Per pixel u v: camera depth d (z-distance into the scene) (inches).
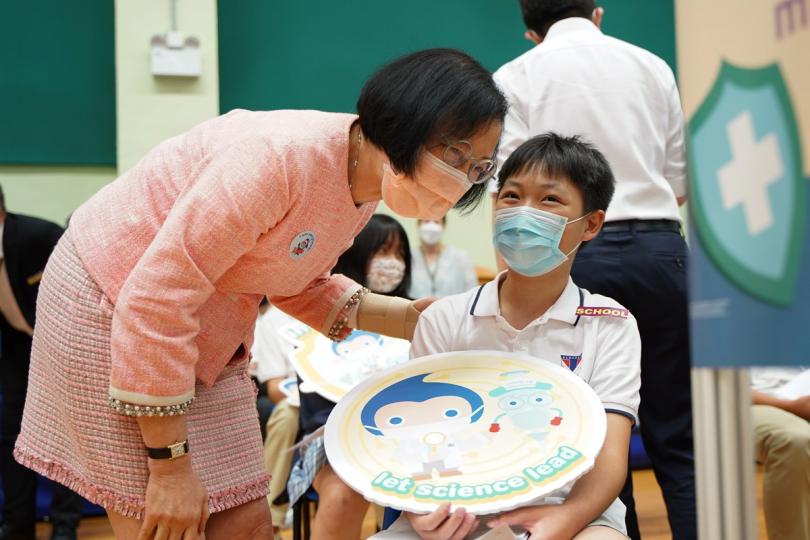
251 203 50.3
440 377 57.6
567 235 60.4
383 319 67.2
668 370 78.3
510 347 61.5
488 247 218.8
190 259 50.3
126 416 53.9
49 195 198.4
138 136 191.8
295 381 111.3
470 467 50.6
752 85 30.8
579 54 80.4
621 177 78.2
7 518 137.5
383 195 53.6
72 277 55.6
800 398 97.2
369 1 212.7
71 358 54.9
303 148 51.7
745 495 32.9
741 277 31.0
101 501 55.7
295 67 210.8
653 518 133.6
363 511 57.2
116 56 193.3
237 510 60.9
